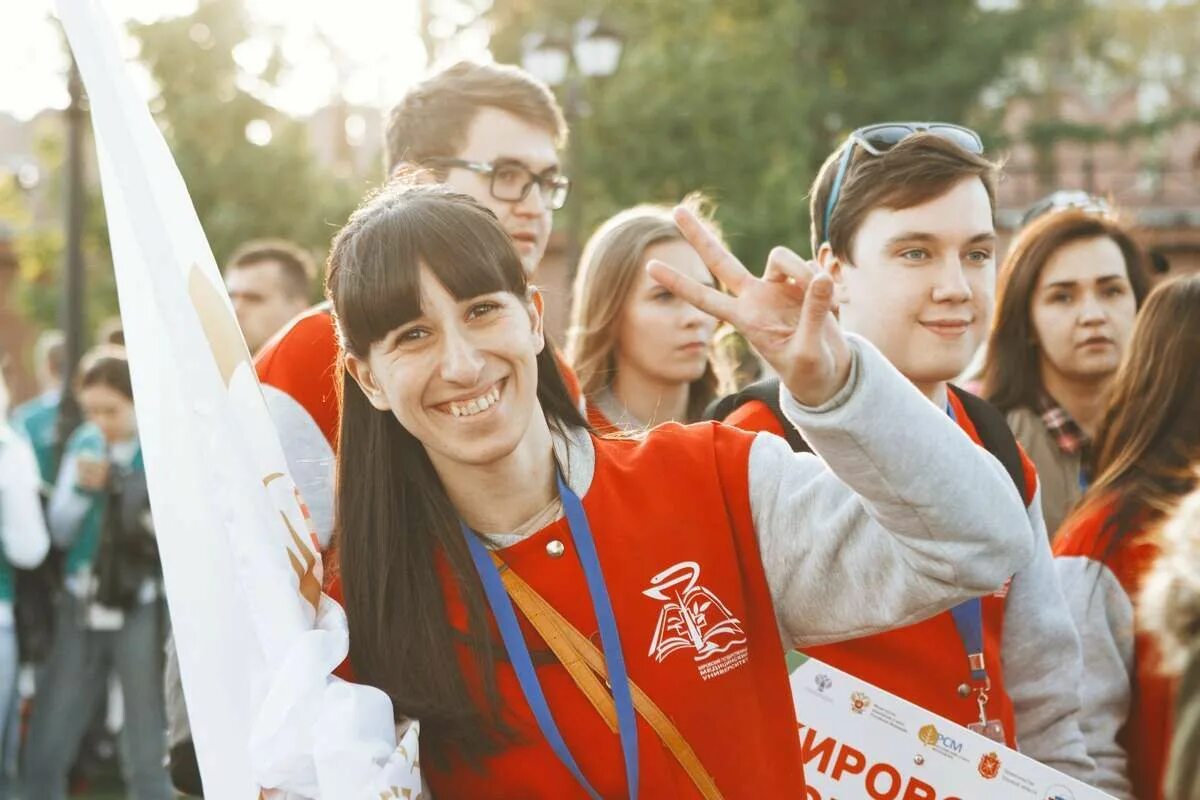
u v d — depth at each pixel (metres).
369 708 1.90
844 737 2.46
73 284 11.75
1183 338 3.12
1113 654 2.98
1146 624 2.31
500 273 1.93
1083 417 3.91
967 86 26.41
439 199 1.98
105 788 7.77
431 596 1.98
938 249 2.78
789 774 2.02
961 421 2.87
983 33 26.67
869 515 1.87
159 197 2.00
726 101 20.11
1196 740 2.03
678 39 21.16
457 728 1.95
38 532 5.80
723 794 1.95
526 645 1.96
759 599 2.03
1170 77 49.22
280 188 20.03
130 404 6.37
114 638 6.30
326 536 2.66
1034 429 3.86
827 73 27.00
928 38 26.64
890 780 2.44
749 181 20.36
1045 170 30.47
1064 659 2.78
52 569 6.10
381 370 1.95
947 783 2.42
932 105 26.14
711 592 1.98
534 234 3.35
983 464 1.83
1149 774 3.00
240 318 5.87
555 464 2.04
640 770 1.93
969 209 2.78
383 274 1.91
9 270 29.92
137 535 6.29
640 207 4.34
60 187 23.34
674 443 2.08
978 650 2.61
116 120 1.93
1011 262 3.94
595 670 1.95
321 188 20.50
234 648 1.98
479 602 1.96
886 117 25.83
